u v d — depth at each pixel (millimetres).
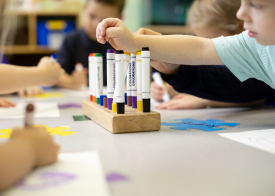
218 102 858
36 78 829
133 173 312
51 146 332
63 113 742
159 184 283
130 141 449
